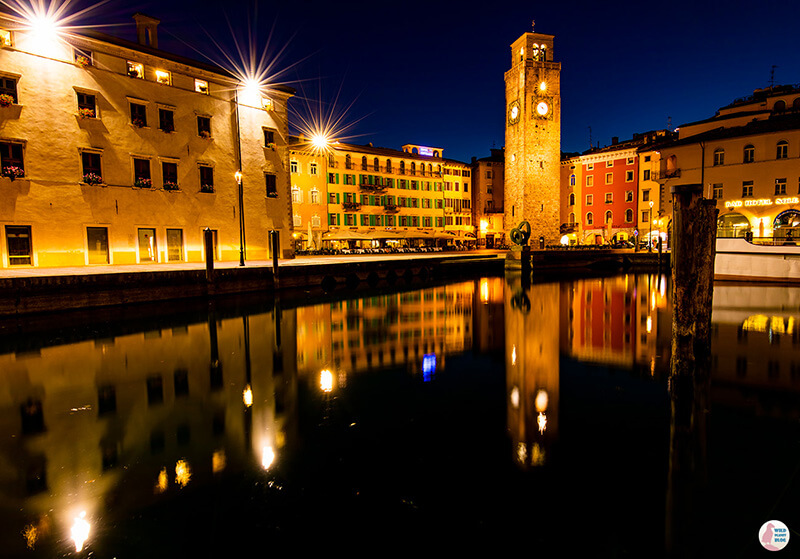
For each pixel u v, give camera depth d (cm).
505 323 1633
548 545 419
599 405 774
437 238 6253
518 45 5950
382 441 639
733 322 1473
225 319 1683
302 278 2616
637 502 486
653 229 5588
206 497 498
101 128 2472
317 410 766
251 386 907
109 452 611
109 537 434
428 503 485
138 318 1648
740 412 728
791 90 4228
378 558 403
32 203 2250
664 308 1964
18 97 2212
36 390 883
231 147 3073
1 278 1538
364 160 5959
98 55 2483
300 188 5291
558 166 5997
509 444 625
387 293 2577
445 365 1062
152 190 2670
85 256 2417
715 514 460
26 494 507
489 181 7156
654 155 5528
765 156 3772
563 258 4556
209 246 2128
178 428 693
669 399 799
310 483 526
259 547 418
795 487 510
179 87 2814
